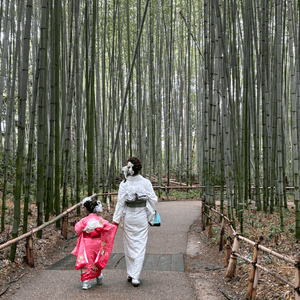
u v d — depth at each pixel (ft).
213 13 18.20
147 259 14.29
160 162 38.75
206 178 20.29
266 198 24.09
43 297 9.82
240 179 22.41
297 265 7.59
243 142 22.56
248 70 21.27
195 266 13.42
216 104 19.47
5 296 9.93
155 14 38.86
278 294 9.39
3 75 19.57
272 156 22.27
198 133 42.24
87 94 21.34
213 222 21.17
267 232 17.15
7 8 19.52
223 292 10.32
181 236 18.78
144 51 39.17
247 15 19.75
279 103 18.66
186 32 39.60
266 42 19.97
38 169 15.99
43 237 16.75
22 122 13.09
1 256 12.78
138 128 33.17
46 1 14.76
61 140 26.55
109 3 33.53
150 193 11.43
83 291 10.28
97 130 31.96
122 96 37.35
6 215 21.21
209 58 19.01
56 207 18.80
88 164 21.99
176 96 43.98
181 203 33.09
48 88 27.30
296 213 15.72
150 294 10.09
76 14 20.44
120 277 11.71
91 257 10.41
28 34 12.95
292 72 16.07
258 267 9.25
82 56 26.08
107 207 27.53
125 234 11.21
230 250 12.69
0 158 32.50
